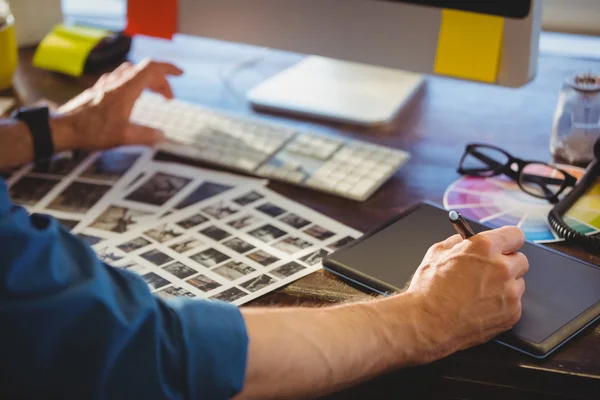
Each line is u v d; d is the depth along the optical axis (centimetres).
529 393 73
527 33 100
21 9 145
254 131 113
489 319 73
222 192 101
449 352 72
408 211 93
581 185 98
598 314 77
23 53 146
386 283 80
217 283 82
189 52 146
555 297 78
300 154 108
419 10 105
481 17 102
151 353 60
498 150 104
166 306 64
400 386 76
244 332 64
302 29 114
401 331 71
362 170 103
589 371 71
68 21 158
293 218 95
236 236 91
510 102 126
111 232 92
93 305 59
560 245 89
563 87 106
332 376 68
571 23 148
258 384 65
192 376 62
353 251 85
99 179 104
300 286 82
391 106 120
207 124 116
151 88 120
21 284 58
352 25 111
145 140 111
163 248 88
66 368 59
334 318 70
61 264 60
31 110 109
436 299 73
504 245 77
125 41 140
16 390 59
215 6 119
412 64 109
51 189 102
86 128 110
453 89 132
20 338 58
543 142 113
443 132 117
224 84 133
